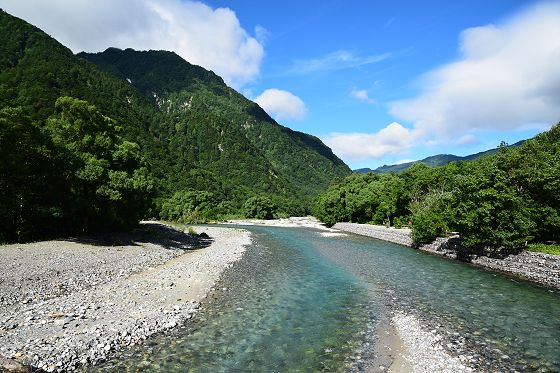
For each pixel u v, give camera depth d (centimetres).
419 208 6450
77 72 18138
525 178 3491
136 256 3669
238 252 4519
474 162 6481
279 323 1916
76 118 4500
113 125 5053
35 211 3828
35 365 1291
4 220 3675
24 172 3744
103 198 4325
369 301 2358
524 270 3219
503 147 3953
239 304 2242
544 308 2205
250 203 14462
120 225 5231
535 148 4016
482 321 1958
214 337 1703
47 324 1680
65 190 4209
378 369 1390
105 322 1764
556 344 1639
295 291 2603
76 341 1516
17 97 11844
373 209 9112
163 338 1669
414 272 3353
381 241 6225
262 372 1367
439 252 4616
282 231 8494
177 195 13875
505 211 3422
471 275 3225
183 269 3194
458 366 1405
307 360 1474
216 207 14262
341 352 1552
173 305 2116
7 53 15350
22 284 2259
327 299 2400
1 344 1427
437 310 2159
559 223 3347
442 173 7288
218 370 1377
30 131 3772
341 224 9562
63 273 2633
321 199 12088
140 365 1392
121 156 4644
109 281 2631
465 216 3703
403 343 1645
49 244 3544
